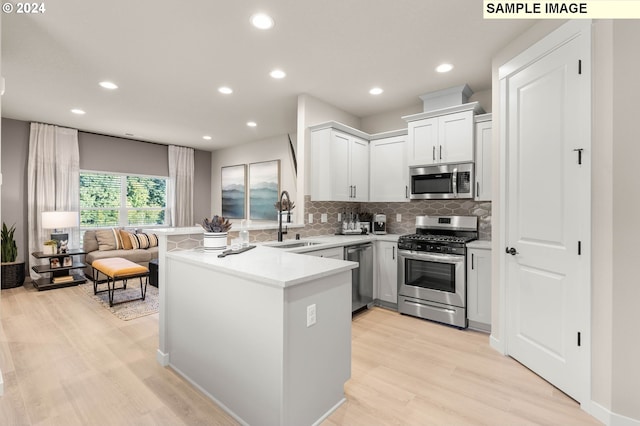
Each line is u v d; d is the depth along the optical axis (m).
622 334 1.63
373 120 4.41
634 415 1.60
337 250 3.21
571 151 1.90
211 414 1.76
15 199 4.72
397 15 2.15
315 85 3.39
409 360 2.39
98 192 5.73
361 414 1.76
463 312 3.02
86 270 5.09
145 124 5.00
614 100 1.65
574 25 1.86
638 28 1.58
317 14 2.15
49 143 4.95
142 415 1.75
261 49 2.62
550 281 2.06
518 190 2.33
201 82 3.31
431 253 3.22
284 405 1.47
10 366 2.27
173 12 2.12
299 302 1.54
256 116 4.55
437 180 3.46
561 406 1.83
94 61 2.84
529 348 2.24
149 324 3.13
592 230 1.76
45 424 1.67
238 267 1.70
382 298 3.67
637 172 1.58
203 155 7.23
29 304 3.72
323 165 3.57
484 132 3.19
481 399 1.90
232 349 1.73
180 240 2.36
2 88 2.17
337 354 1.79
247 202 6.43
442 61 2.83
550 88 2.05
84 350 2.54
